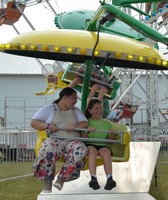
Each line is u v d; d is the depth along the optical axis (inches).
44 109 203.9
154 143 385.1
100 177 267.6
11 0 538.6
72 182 251.1
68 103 203.3
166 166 477.7
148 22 353.4
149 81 707.4
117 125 219.3
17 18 547.2
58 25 329.7
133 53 185.3
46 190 193.9
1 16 551.2
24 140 454.6
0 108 855.1
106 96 296.8
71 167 190.2
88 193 226.1
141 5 474.3
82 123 205.6
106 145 208.2
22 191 343.6
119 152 217.5
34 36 186.1
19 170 428.5
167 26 399.9
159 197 314.7
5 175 406.6
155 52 192.4
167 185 361.7
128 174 278.4
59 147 195.2
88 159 200.2
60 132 200.4
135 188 239.9
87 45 182.4
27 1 547.2
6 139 451.5
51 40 183.2
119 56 184.1
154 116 694.5
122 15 197.6
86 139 199.2
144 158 325.7
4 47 189.3
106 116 321.7
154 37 200.8
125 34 288.0
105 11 197.3
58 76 543.2
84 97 236.5
